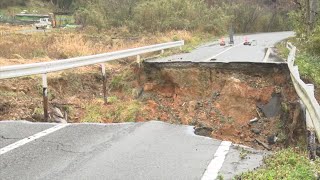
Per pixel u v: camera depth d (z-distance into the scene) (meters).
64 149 7.06
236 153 6.98
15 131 8.19
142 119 13.18
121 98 15.23
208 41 34.25
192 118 13.81
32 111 11.71
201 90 15.25
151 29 35.34
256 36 41.22
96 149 7.07
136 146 7.27
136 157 6.68
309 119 8.05
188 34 34.25
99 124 8.88
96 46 23.05
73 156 6.71
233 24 50.56
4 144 7.34
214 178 5.82
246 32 52.25
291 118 12.08
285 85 13.88
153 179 5.75
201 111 14.12
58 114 12.03
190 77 15.55
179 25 38.09
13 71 10.47
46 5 66.56
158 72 16.11
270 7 60.03
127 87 15.95
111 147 7.19
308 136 7.63
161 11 36.69
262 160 6.62
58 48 21.03
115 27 35.84
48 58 19.06
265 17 55.12
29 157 6.66
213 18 44.25
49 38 24.53
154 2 37.31
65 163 6.38
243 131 13.35
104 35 30.64
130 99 15.05
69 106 13.00
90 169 6.12
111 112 13.21
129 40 28.33
